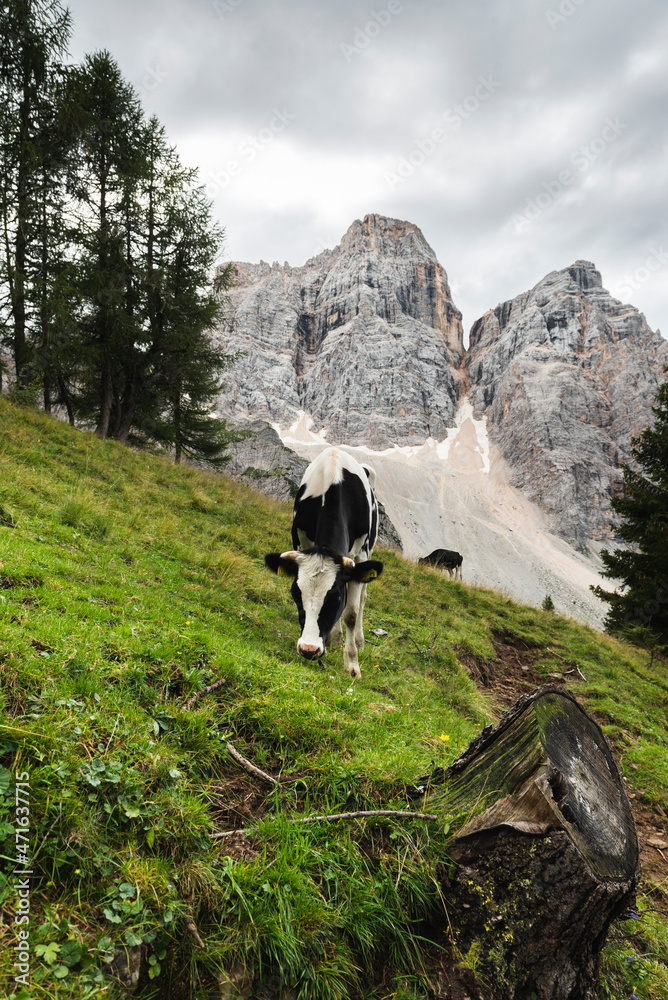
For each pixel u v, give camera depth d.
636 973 2.92
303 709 3.66
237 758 3.05
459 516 151.38
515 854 2.42
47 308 15.77
